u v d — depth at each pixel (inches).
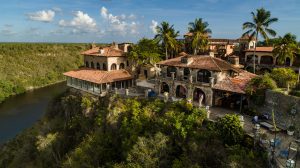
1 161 1998.0
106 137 1551.4
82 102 1959.9
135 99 1706.4
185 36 2970.0
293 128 1128.8
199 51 2874.0
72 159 1406.3
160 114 1476.4
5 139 2313.0
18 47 5812.0
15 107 3243.1
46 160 1708.9
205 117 1289.4
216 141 1071.0
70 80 2440.9
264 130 1170.6
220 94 1535.4
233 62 1966.0
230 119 1083.9
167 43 2504.9
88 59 2442.2
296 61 2222.0
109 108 1737.2
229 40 3444.9
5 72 4431.6
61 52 6146.7
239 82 1509.6
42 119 2384.4
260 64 2440.9
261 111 1347.2
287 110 1182.9
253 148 1018.1
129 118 1550.2
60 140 1800.0
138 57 2257.6
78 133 1806.1
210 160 1039.0
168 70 1822.1
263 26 2117.4
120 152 1428.4
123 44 2431.1
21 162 1862.7
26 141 2055.9
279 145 1007.0
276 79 1471.5
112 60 2219.5
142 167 1075.9
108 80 2018.9
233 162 877.8
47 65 5334.6
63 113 2213.3
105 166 1331.2
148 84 2089.1
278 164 880.9
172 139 1210.0
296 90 1310.3
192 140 1141.7
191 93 1642.5
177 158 1123.3
